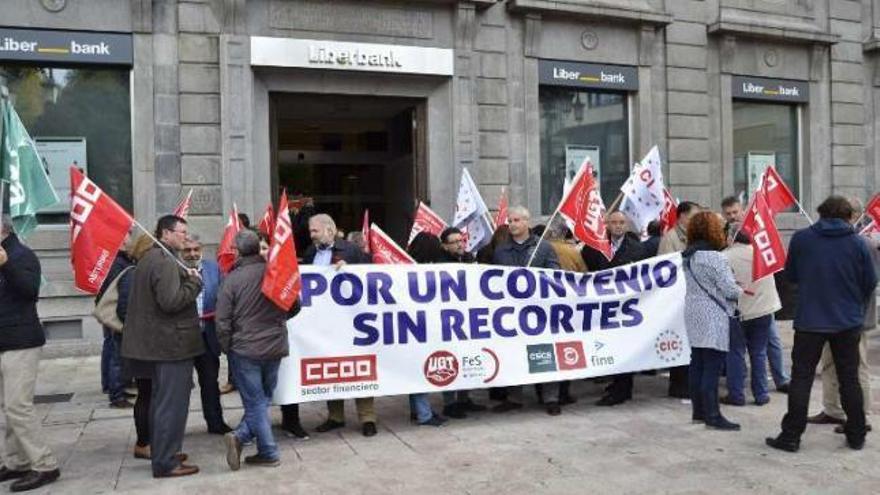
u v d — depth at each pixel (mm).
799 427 5859
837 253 5797
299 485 5277
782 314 8195
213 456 6020
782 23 15609
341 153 14445
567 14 13508
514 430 6637
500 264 7363
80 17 10945
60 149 11094
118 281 6426
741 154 15789
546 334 7070
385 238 7520
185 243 5711
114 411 7637
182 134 11344
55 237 10773
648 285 7434
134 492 5176
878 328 12539
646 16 13984
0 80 5988
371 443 6309
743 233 7613
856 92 16625
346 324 6520
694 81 14742
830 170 16422
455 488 5176
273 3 11781
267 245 7672
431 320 6742
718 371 6594
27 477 5324
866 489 5047
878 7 16875
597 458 5793
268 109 12031
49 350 10586
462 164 12859
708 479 5281
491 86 13078
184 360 5527
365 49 12188
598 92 14312
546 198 13906
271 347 5590
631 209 9078
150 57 11227
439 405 7734
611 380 8719
